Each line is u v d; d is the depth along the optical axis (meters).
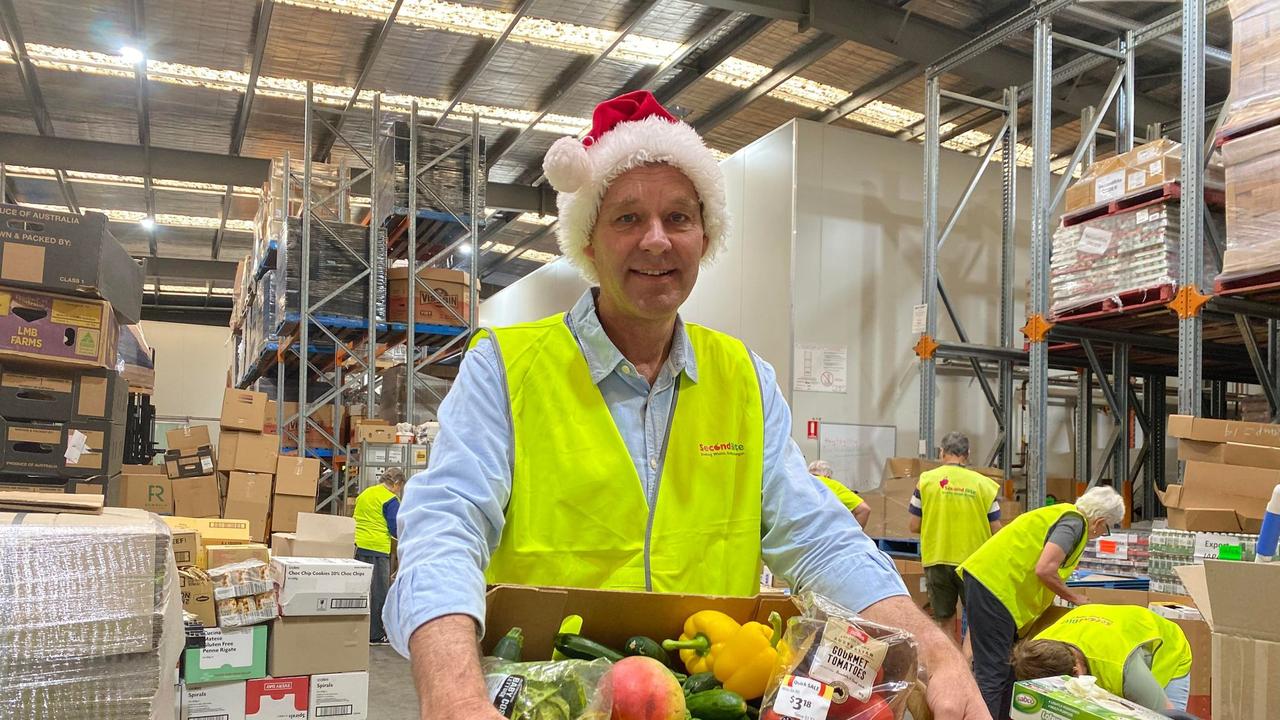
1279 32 4.29
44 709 1.66
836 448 7.52
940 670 1.04
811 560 1.29
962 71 7.90
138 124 11.06
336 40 8.83
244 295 12.02
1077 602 4.00
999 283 8.48
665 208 1.31
